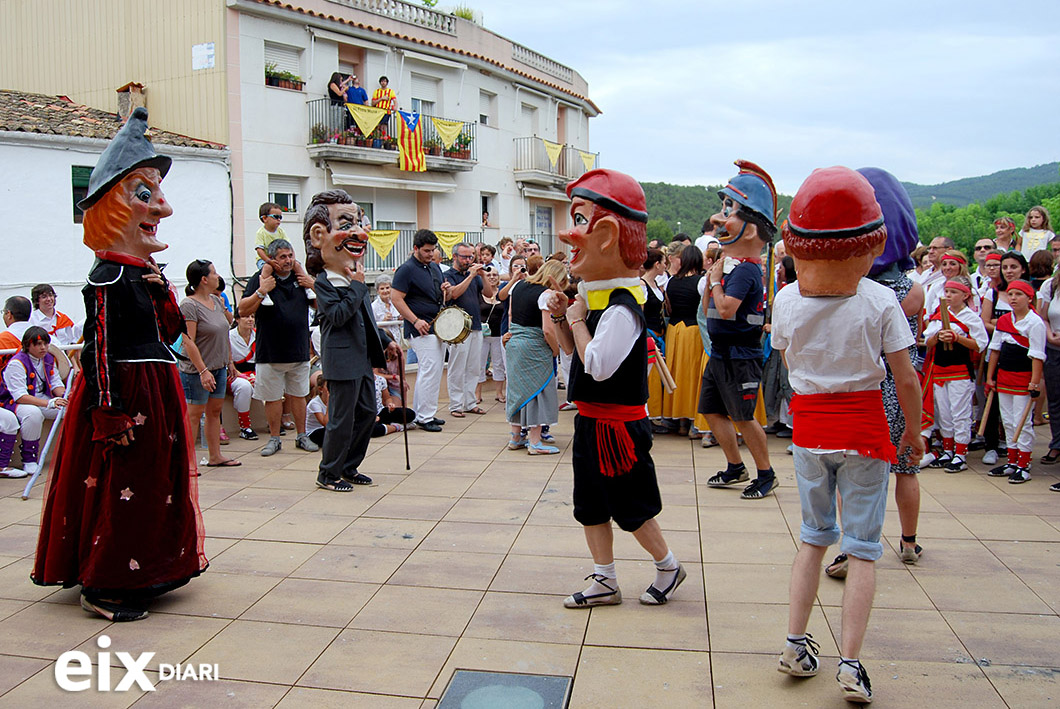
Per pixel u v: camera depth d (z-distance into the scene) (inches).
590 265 152.3
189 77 696.4
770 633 148.7
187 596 167.9
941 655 139.6
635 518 154.9
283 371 291.7
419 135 818.2
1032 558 183.8
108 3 736.3
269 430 317.7
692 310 305.7
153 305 167.0
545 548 193.5
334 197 244.7
